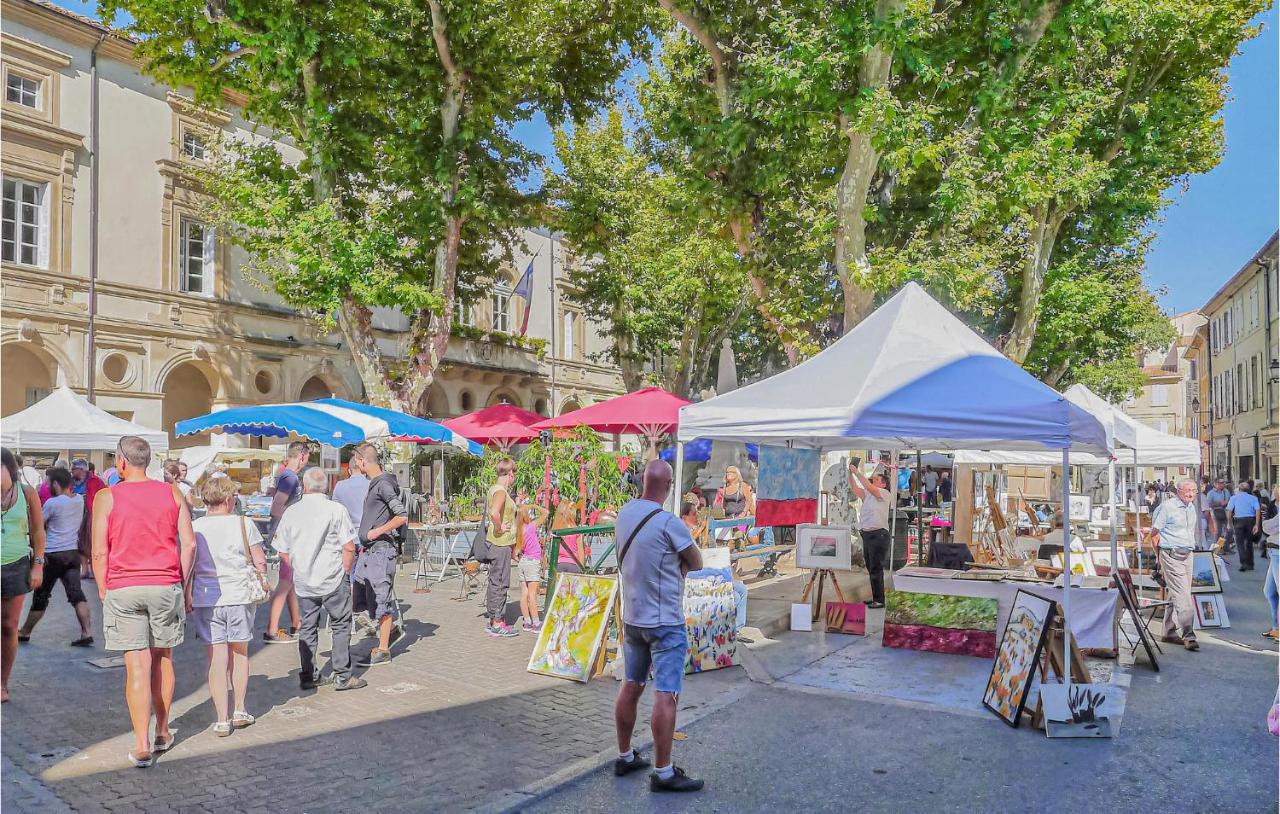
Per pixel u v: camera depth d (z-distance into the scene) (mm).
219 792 4887
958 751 5680
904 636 8734
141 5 15883
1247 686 7465
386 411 14758
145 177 21812
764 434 7078
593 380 36625
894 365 7129
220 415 14422
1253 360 37625
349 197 19203
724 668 7949
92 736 5797
